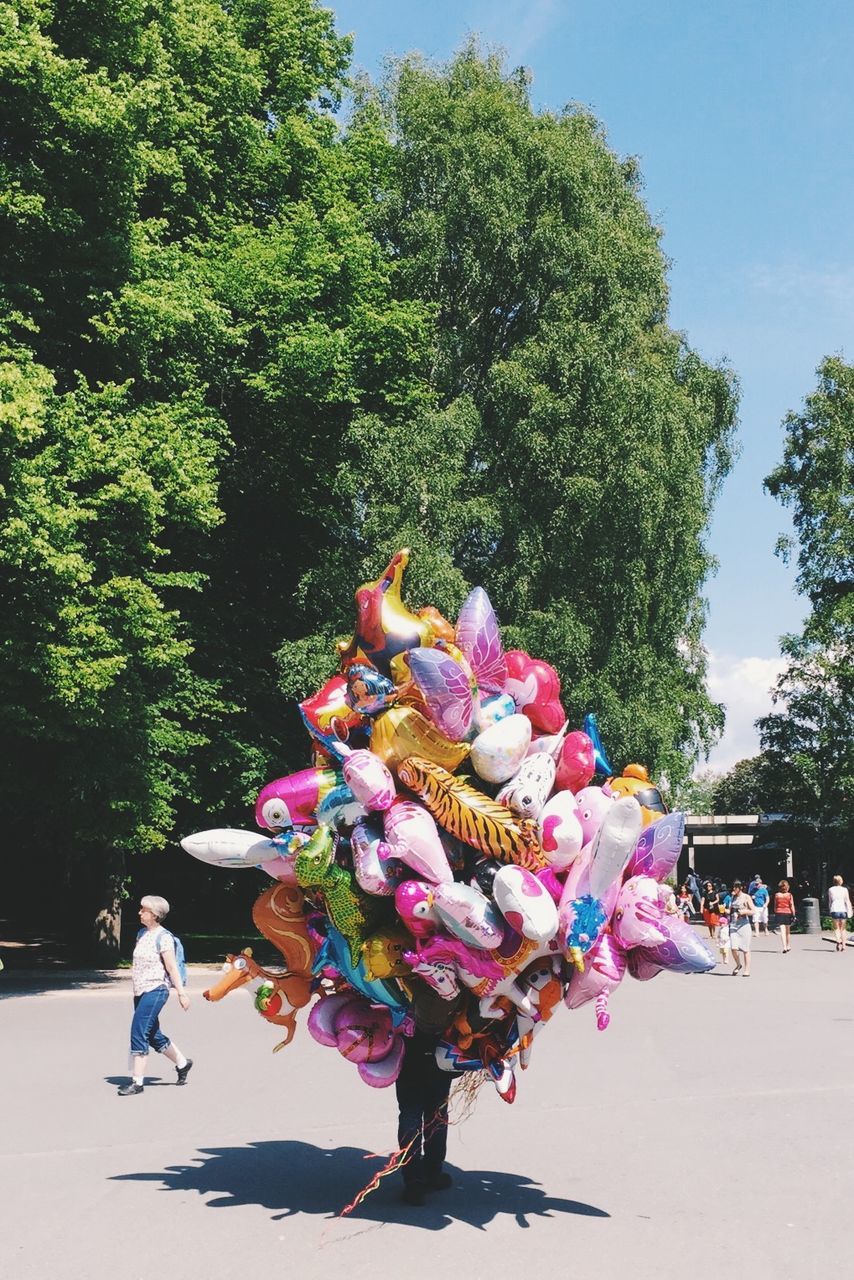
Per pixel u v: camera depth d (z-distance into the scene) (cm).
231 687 2475
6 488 1595
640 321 2639
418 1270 551
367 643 655
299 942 666
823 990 1962
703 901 3500
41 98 1722
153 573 2081
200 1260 565
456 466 2350
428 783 609
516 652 721
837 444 4181
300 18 2647
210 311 1973
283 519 2639
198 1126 890
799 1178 732
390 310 2486
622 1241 599
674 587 2572
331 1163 766
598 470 2441
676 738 2889
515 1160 780
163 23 2103
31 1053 1266
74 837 2211
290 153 2486
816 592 4209
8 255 1817
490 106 2655
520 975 622
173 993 1891
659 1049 1291
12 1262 562
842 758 4003
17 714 1744
